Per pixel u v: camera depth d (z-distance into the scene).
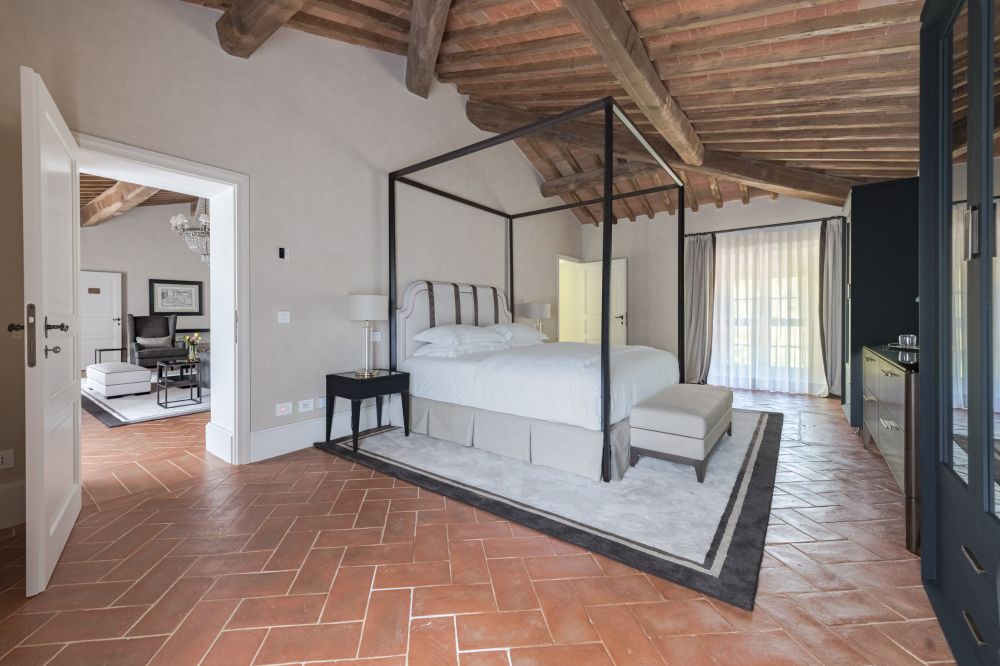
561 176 6.69
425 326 4.40
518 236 6.22
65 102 2.41
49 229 1.88
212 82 3.00
